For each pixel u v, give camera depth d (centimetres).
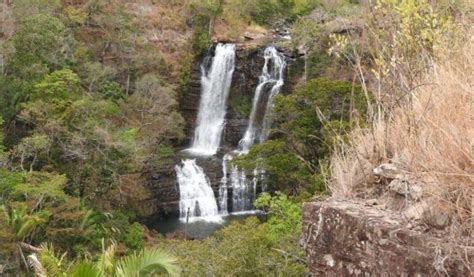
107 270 854
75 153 2505
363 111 932
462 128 267
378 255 273
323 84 2077
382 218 283
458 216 250
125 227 2420
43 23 3159
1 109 2875
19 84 2944
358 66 388
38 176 2289
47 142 2477
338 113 2009
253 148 2128
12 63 3050
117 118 3200
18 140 2841
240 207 2994
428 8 373
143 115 3294
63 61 3278
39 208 2166
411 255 257
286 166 2019
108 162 2575
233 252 1195
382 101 377
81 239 2161
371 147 346
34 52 3133
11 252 1895
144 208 2780
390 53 396
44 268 919
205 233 2658
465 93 285
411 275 257
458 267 238
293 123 2089
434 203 260
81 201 2383
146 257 843
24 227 1917
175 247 1419
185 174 3009
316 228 314
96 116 2803
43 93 2833
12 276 1900
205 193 2977
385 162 324
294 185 2083
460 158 257
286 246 1181
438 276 245
